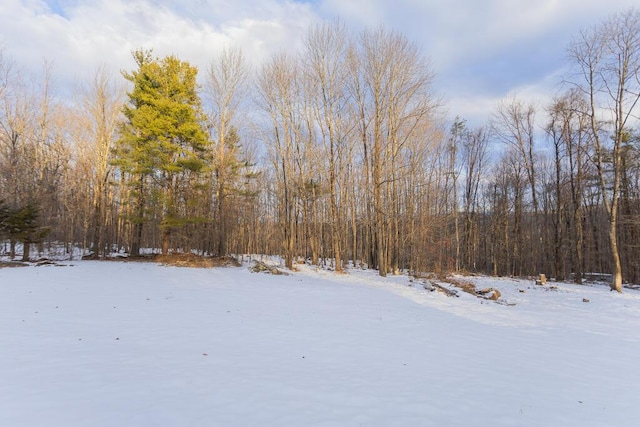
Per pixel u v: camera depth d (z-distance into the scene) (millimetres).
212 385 4617
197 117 24844
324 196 28609
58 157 30062
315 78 23906
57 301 9703
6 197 21328
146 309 9266
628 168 25047
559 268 24281
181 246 30609
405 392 4684
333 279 19375
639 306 13445
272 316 9266
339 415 3932
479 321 10125
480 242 38000
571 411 4344
